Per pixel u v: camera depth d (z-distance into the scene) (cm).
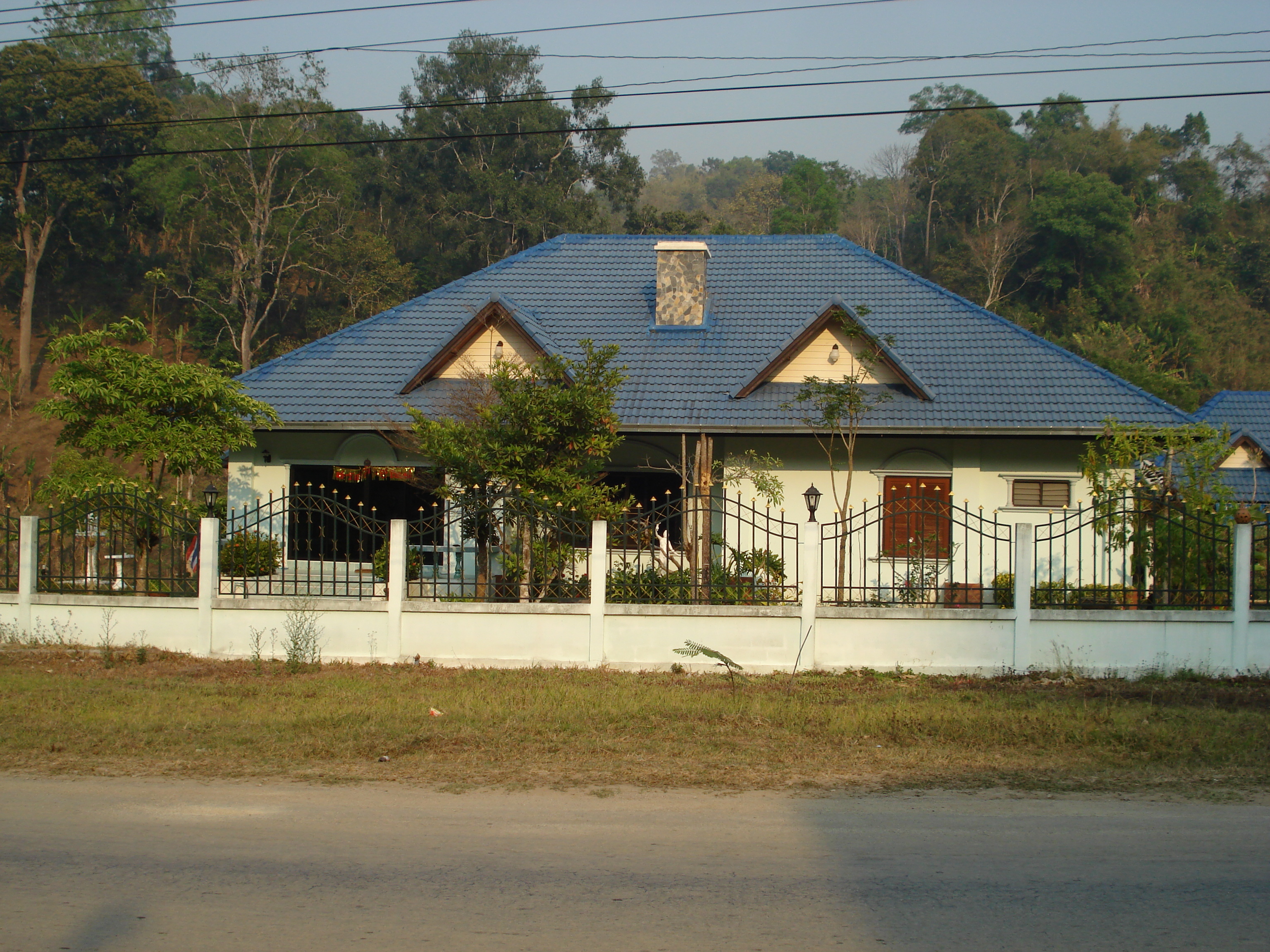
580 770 809
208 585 1293
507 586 1345
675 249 2083
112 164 5038
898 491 1847
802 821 687
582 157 5841
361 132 5856
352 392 1927
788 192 7269
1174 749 868
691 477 1817
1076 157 7150
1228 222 7312
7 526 1384
